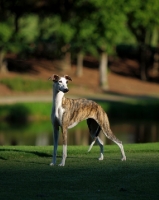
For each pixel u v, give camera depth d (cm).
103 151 2306
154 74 9262
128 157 2197
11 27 7881
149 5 7919
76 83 7956
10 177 1750
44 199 1465
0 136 4509
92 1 7619
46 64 8756
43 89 7288
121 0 7619
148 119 6031
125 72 9156
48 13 8081
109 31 7556
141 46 8800
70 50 8025
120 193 1543
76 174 1802
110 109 6159
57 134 2019
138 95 7631
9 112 5731
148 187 1619
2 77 7550
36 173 1820
